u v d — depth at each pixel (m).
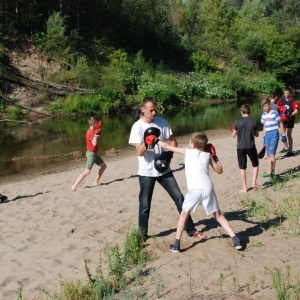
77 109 26.45
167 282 4.67
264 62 46.22
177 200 5.77
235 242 5.37
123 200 8.41
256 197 7.79
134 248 5.51
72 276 5.20
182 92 32.53
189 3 49.59
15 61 28.66
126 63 32.66
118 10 38.53
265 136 8.85
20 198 9.27
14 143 17.64
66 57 30.30
